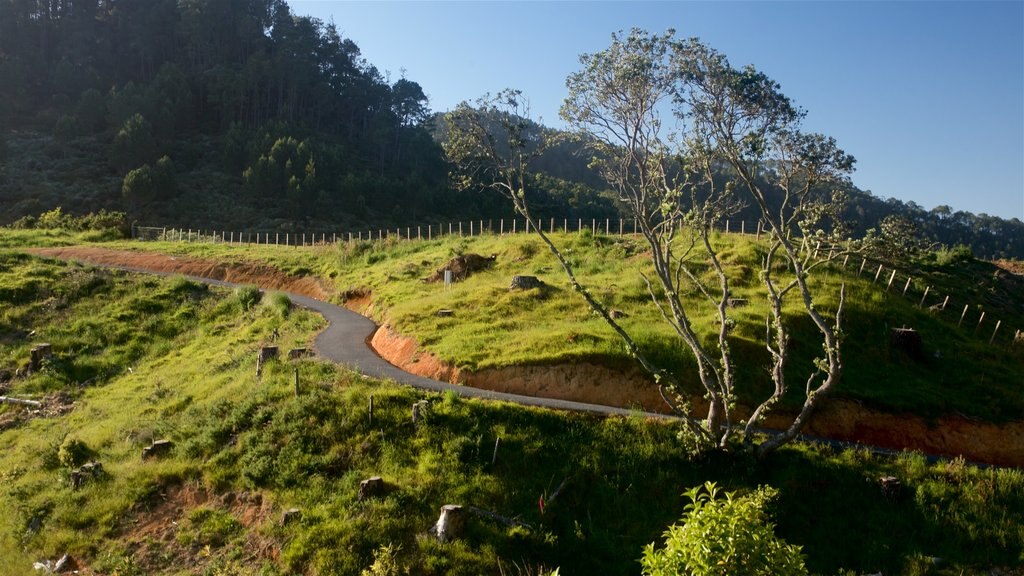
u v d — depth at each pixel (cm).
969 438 2323
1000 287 4319
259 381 2481
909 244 2034
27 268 4566
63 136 10744
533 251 4344
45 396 3139
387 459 1966
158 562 1784
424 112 14938
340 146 11969
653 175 2069
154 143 10488
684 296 3228
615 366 2445
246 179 10206
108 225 6731
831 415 2331
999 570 1677
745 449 1992
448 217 11000
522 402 2220
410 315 3138
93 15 13512
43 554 1869
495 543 1706
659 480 1917
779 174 2117
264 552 1747
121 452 2291
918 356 2775
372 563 1662
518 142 2133
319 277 4881
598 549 1738
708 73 1925
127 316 3994
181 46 13538
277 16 14225
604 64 1978
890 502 1870
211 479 2000
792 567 962
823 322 1914
